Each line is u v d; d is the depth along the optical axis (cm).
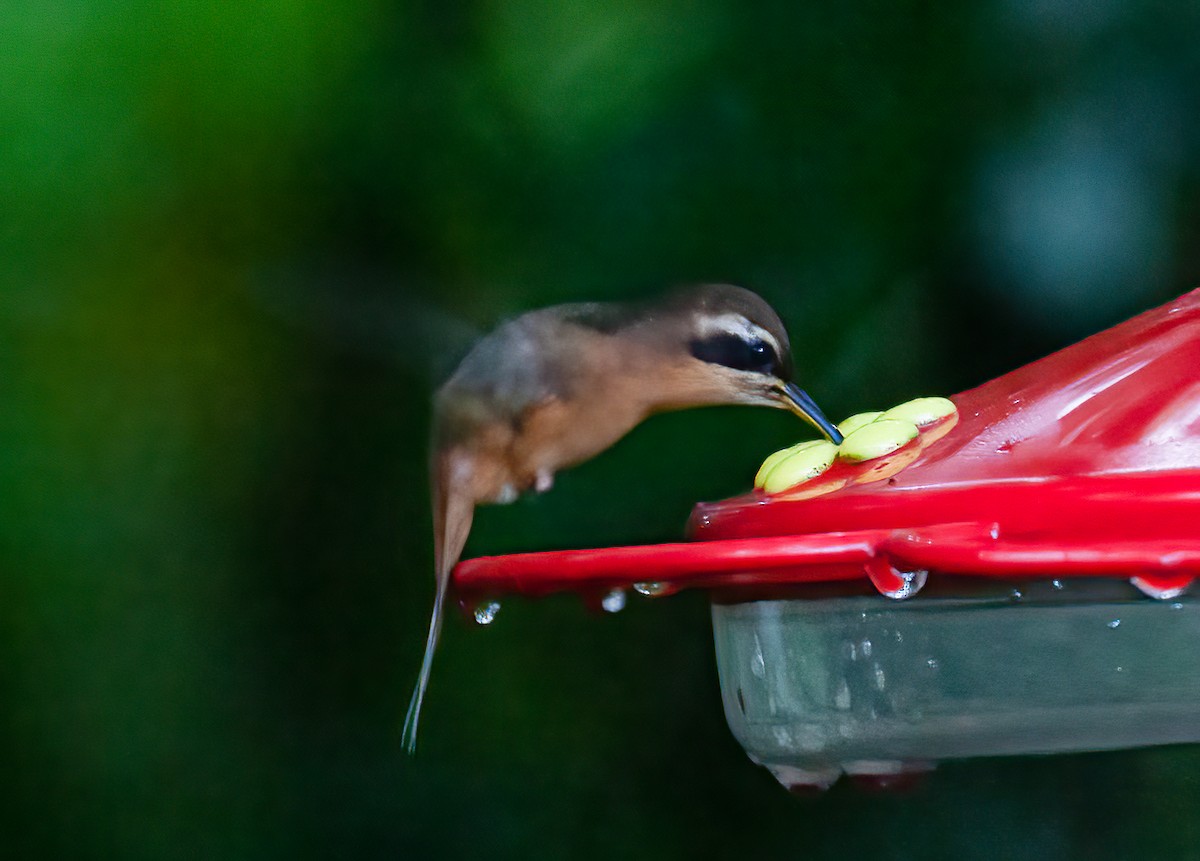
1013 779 691
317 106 702
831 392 609
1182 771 668
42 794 773
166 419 777
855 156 612
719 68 628
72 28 720
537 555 412
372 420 777
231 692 785
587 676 772
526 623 779
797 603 425
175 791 777
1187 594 380
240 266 743
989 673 397
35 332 762
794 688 428
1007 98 588
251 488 782
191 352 770
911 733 409
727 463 681
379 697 778
